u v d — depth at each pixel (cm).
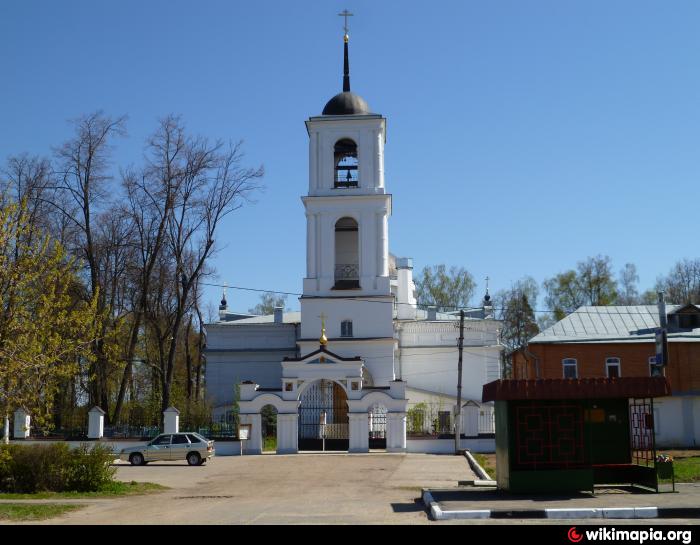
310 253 5153
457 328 5709
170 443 3666
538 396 1891
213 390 5988
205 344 6425
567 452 1911
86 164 4738
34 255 2280
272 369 6006
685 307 4972
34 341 2181
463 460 3728
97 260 4859
